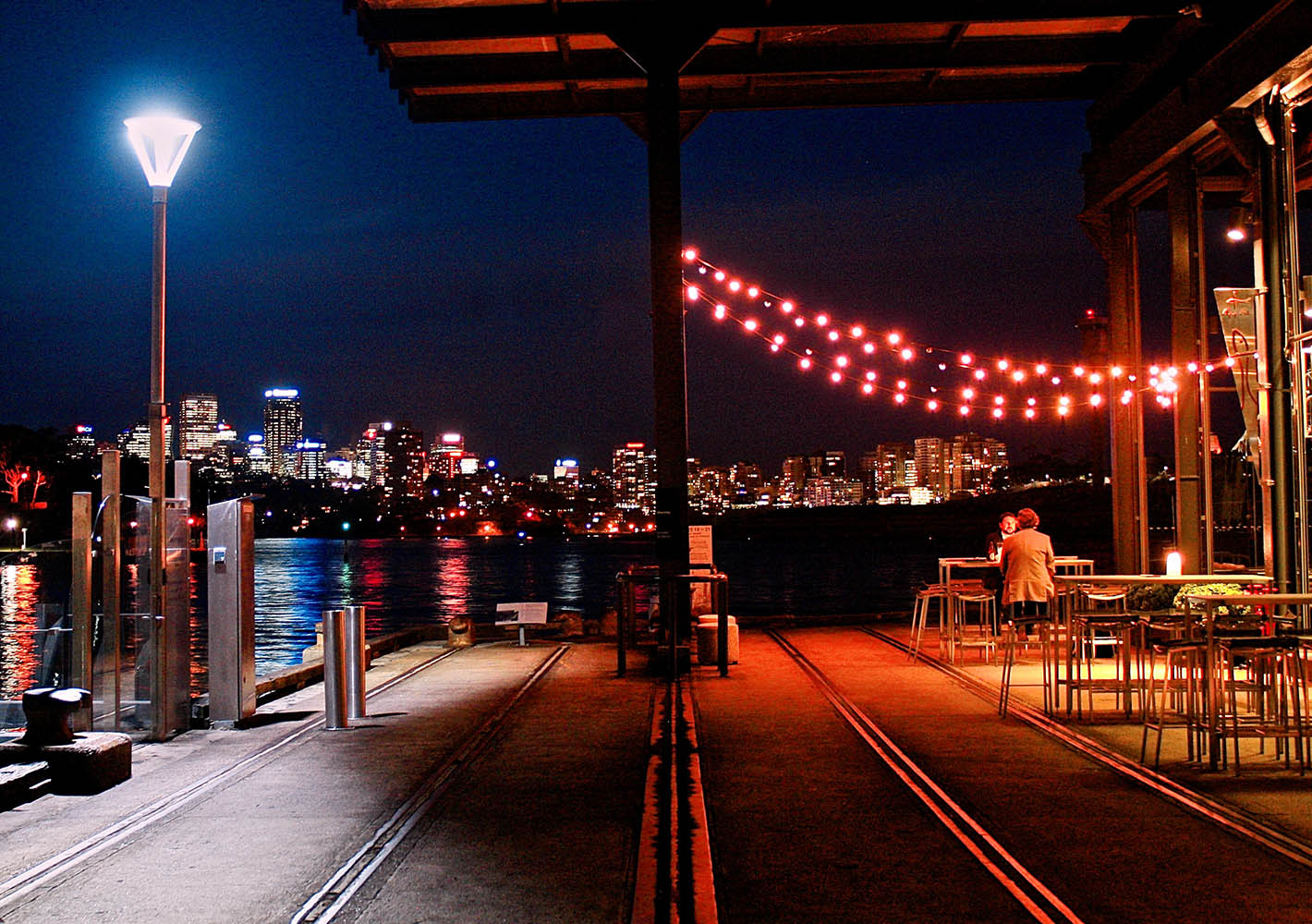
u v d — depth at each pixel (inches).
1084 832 237.1
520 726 376.2
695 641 518.0
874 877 211.0
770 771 299.1
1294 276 450.0
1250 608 384.5
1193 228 533.0
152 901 207.0
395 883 214.1
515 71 564.7
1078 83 603.8
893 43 557.9
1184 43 503.5
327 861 229.3
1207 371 530.0
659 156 511.8
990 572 609.0
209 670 394.6
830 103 601.9
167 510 382.0
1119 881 205.9
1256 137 465.7
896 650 561.9
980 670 486.9
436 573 4382.4
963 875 211.2
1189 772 290.5
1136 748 319.6
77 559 368.2
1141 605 479.5
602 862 224.4
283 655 1416.1
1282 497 439.8
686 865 220.2
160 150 380.2
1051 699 402.9
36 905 205.9
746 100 600.1
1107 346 649.0
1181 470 534.9
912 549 6240.2
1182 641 298.2
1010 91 606.2
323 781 302.4
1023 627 462.6
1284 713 303.7
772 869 216.7
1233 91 458.0
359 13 505.7
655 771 303.1
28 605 2091.5
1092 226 626.2
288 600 2736.2
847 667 500.7
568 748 336.5
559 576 4109.3
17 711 363.6
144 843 246.1
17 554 4761.3
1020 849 226.1
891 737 339.6
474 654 606.5
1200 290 533.0
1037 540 461.1
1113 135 597.3
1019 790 273.0
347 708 394.0
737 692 436.8
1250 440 457.7
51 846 245.1
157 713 368.8
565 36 526.6
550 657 583.2
